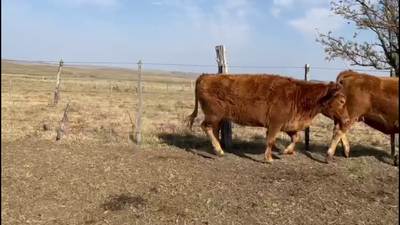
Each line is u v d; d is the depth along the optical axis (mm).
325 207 4938
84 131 9586
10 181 5648
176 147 8297
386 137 10016
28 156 7023
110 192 5359
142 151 7766
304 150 8273
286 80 7371
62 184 5617
